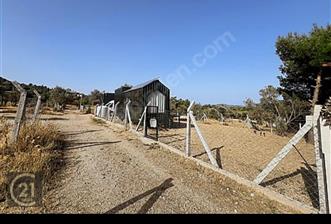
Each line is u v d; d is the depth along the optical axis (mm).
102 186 4531
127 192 4289
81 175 5137
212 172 5496
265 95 19844
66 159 6359
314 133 3648
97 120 20562
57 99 43844
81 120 22047
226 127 18531
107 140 9797
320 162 3484
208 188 4590
